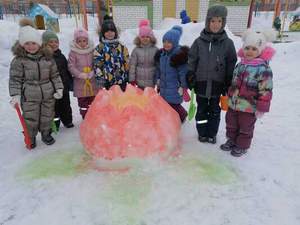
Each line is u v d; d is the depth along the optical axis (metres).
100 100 3.07
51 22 11.23
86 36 3.81
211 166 2.94
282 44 8.93
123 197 2.48
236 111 3.16
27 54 3.17
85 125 3.04
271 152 3.28
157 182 2.67
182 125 4.05
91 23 17.17
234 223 2.22
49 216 2.31
